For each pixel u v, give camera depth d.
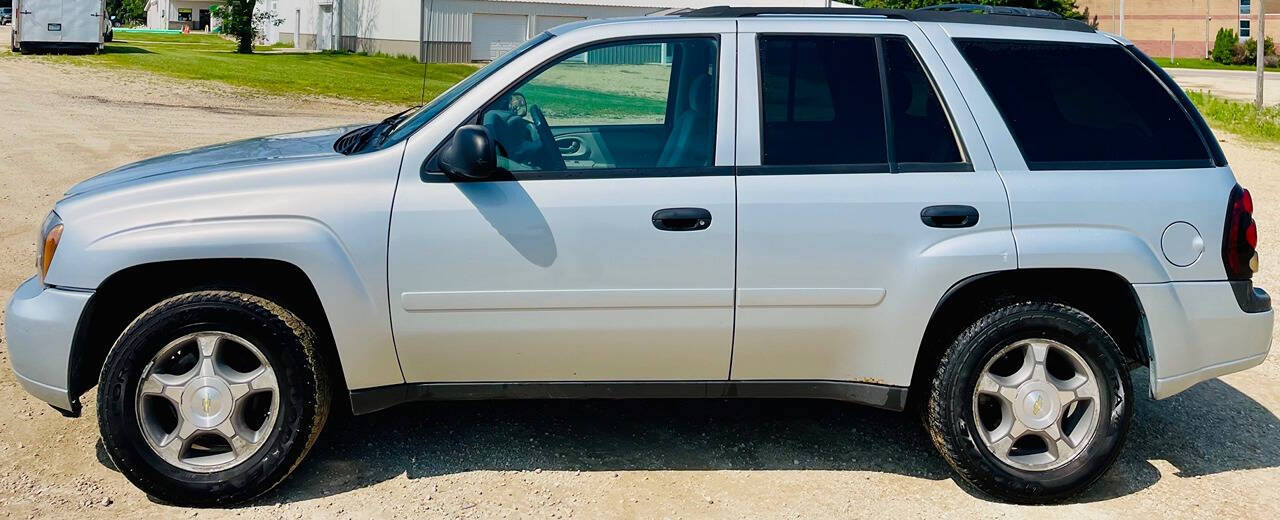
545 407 4.94
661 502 4.00
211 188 3.80
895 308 3.91
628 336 3.91
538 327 3.88
